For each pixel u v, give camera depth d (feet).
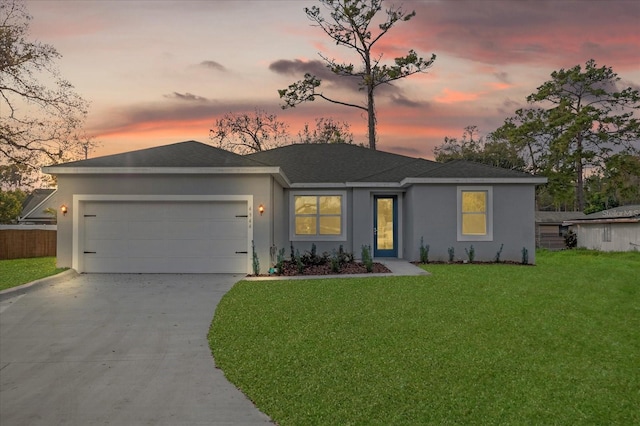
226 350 23.08
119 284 38.34
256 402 17.92
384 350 22.84
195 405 17.79
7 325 27.25
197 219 44.34
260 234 44.19
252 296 33.35
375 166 65.16
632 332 26.40
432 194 54.24
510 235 54.24
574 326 27.14
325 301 31.81
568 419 16.87
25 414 17.22
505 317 28.45
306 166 64.85
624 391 19.15
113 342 24.56
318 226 58.44
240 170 43.57
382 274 42.91
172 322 27.73
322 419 16.63
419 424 16.31
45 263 52.54
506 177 53.93
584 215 127.13
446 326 26.55
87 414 17.19
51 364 21.83
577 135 128.98
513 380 19.86
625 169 125.08
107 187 44.01
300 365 21.09
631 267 57.16
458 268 47.65
